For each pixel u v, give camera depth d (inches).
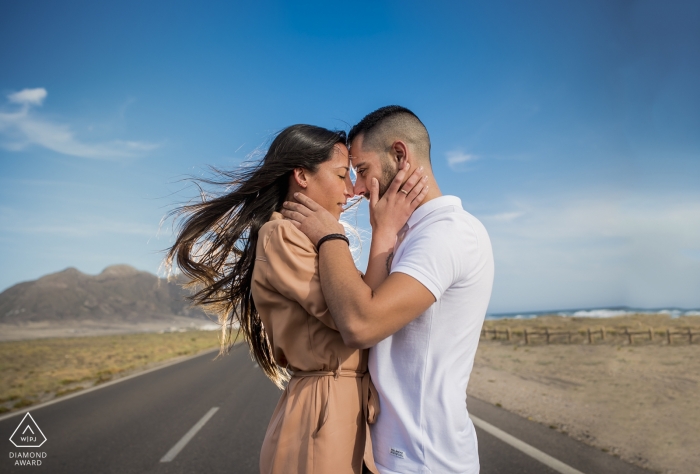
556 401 271.3
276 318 59.1
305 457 54.9
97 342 2615.7
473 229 56.9
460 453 54.6
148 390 418.6
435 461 53.3
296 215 60.0
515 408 256.1
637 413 224.2
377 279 57.7
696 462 149.0
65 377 644.7
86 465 184.2
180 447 207.2
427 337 55.1
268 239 58.7
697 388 279.3
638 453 162.6
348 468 55.3
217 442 214.8
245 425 250.2
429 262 51.4
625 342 707.4
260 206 70.3
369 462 55.6
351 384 58.6
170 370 642.2
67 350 1718.8
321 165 68.2
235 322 80.5
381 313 48.9
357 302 49.2
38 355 1439.5
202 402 333.7
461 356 56.4
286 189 71.1
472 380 379.9
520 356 605.6
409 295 49.9
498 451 171.6
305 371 59.5
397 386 55.9
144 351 1407.5
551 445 177.3
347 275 51.5
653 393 272.7
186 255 75.7
